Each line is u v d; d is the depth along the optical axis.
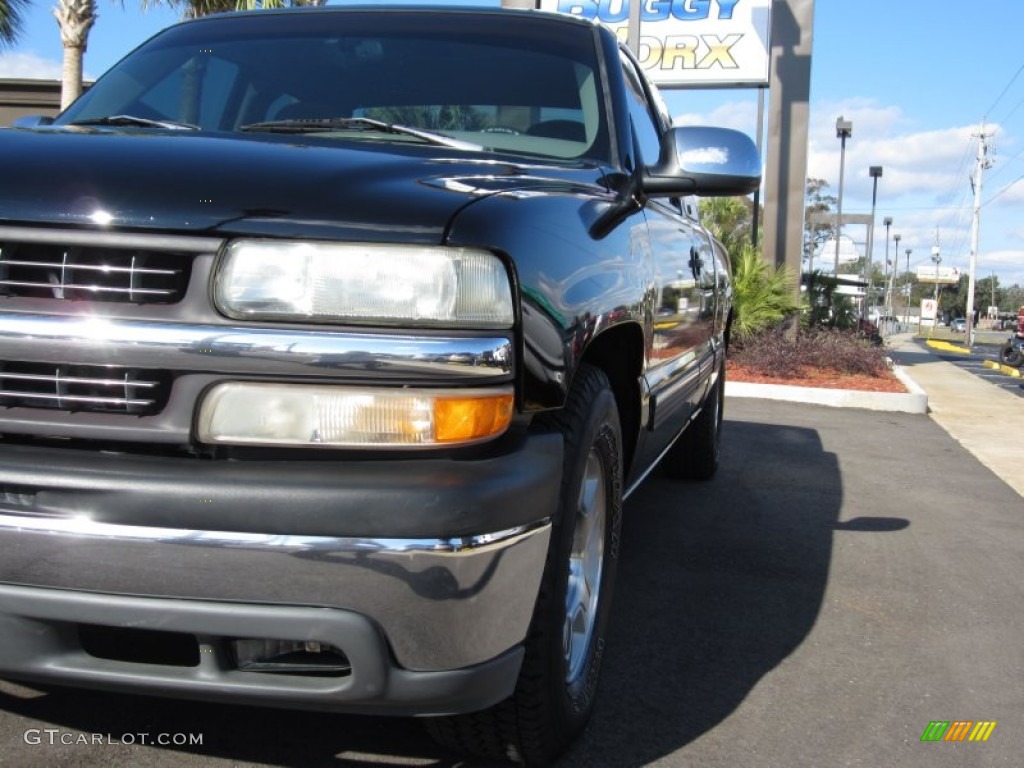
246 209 1.96
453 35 3.54
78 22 12.02
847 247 47.22
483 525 1.93
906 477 7.07
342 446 1.92
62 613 1.91
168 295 1.95
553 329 2.17
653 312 3.21
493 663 2.04
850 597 4.16
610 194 2.93
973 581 4.48
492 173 2.46
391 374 1.93
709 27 16.00
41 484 1.89
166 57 3.57
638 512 5.46
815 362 13.84
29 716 2.64
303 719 2.70
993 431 10.20
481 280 2.00
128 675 1.98
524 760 2.46
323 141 2.54
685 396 4.30
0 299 1.97
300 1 11.42
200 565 1.86
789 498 6.07
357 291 1.94
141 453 1.96
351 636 1.89
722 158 3.17
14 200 1.99
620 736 2.77
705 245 4.67
